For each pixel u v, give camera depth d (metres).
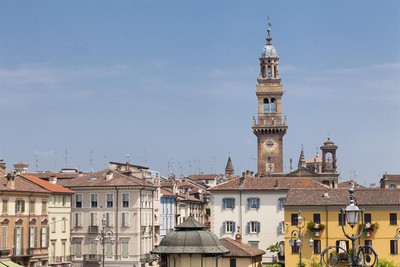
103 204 148.00
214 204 145.88
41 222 128.50
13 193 119.62
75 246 147.75
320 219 120.56
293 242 114.69
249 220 144.38
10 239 118.69
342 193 122.56
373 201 119.06
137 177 160.25
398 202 118.12
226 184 147.38
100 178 150.62
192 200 194.00
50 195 133.38
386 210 118.75
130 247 146.62
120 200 147.62
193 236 54.03
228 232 144.88
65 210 139.38
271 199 144.00
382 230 118.56
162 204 166.00
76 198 148.62
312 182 146.12
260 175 199.50
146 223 151.50
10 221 118.75
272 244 143.00
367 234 118.31
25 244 122.88
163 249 54.00
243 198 144.88
